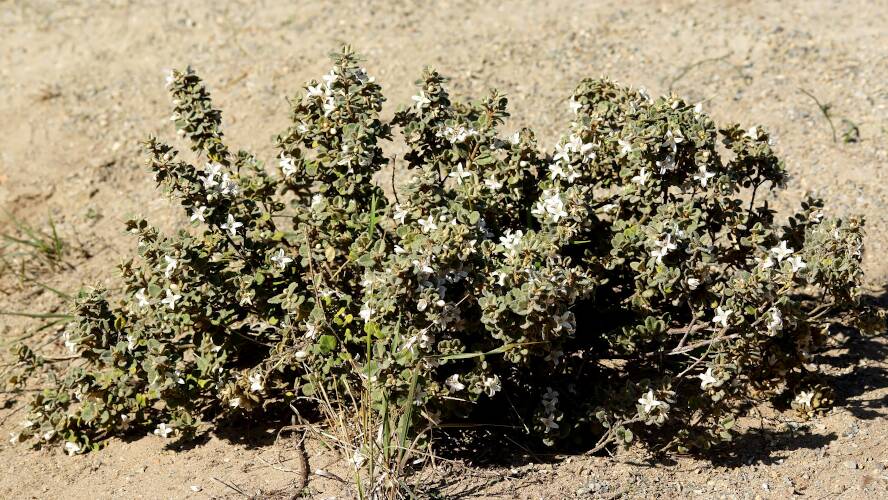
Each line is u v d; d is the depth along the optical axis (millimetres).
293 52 2762
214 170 1876
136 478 1873
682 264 1835
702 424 1907
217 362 1855
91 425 1950
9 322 2213
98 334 1891
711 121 1870
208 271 1870
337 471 1838
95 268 2299
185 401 1877
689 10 2844
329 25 2857
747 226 1954
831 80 2566
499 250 1805
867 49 2650
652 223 1836
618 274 1932
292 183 1923
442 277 1769
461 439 1899
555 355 1805
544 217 1846
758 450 1894
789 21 2771
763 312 1832
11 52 2877
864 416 1921
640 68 2633
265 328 1931
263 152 2453
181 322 1866
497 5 2930
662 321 1848
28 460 1936
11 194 2471
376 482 1767
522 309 1739
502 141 1922
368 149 1883
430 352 1783
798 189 2316
